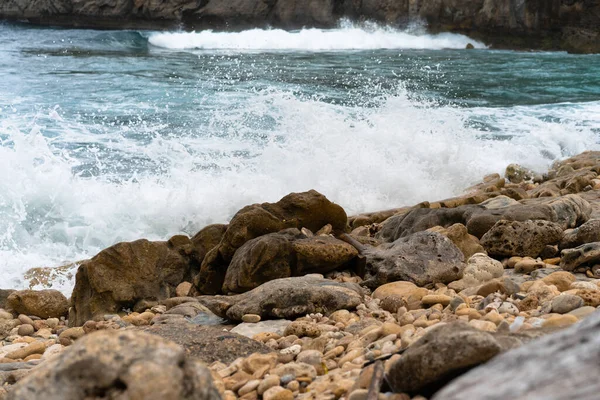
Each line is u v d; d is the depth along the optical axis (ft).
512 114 54.13
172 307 21.18
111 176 34.81
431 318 16.21
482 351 9.28
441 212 25.72
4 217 30.12
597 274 19.10
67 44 101.24
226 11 122.42
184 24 123.95
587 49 106.93
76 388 7.77
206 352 14.89
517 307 15.93
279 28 122.01
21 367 16.67
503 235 22.07
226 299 19.67
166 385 7.64
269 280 21.34
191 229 31.17
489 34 113.19
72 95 57.72
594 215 25.50
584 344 7.38
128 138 42.68
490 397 6.88
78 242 29.94
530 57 97.30
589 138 46.57
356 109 49.83
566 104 59.41
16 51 90.02
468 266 19.93
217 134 43.09
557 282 17.99
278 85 64.34
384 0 116.57
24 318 21.85
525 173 38.06
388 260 20.92
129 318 20.98
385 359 12.41
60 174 32.14
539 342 7.80
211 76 70.23
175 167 36.14
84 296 22.15
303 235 22.91
